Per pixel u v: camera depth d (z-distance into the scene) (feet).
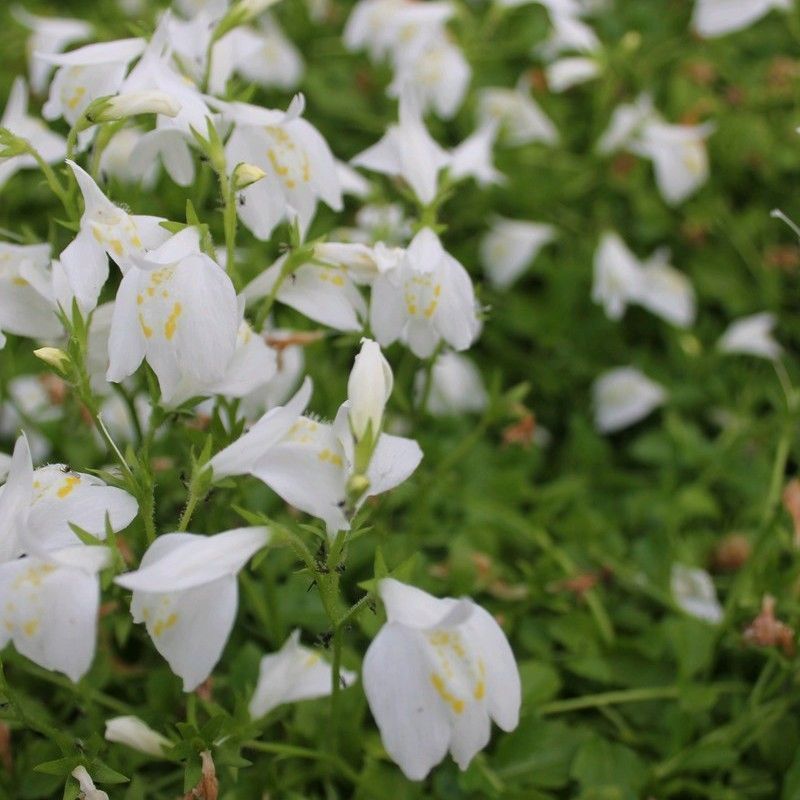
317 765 0.65
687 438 0.83
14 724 0.65
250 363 0.57
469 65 1.04
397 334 0.60
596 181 1.03
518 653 0.72
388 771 0.65
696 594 0.75
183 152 0.60
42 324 0.60
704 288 0.99
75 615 0.51
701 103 1.07
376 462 0.54
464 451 0.72
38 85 0.77
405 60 0.90
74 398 0.71
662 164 0.97
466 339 0.60
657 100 1.13
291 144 0.60
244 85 0.97
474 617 0.54
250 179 0.56
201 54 0.64
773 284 0.98
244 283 0.71
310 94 1.03
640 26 1.19
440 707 0.52
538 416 0.91
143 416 0.73
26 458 0.53
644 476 0.87
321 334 0.67
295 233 0.59
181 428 0.65
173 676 0.66
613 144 0.99
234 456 0.54
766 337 0.91
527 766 0.66
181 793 0.65
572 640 0.71
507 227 0.94
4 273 0.60
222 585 0.52
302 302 0.60
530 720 0.67
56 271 0.57
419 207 0.63
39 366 0.78
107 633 0.67
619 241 0.92
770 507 0.75
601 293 0.91
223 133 0.60
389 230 0.77
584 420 0.86
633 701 0.70
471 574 0.72
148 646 0.70
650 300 0.93
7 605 0.51
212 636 0.52
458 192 0.98
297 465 0.54
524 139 1.00
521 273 0.98
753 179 1.08
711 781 0.68
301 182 0.60
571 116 1.12
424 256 0.60
